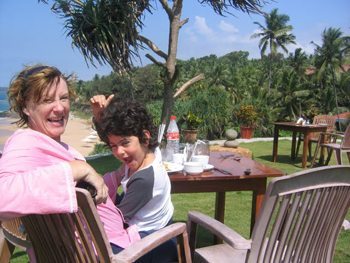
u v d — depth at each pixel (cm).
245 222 350
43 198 105
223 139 1105
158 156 176
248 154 469
